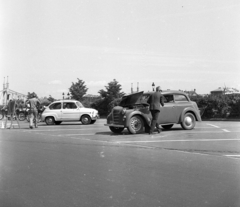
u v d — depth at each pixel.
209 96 26.75
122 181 4.74
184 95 12.73
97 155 6.94
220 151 7.40
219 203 3.74
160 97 10.96
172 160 6.30
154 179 4.84
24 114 24.77
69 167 5.73
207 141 9.20
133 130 11.30
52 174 5.22
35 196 4.09
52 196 4.08
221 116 26.00
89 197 4.01
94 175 5.12
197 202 3.78
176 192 4.17
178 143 8.80
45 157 6.73
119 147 8.14
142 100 11.90
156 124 11.39
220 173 5.18
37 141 9.60
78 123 20.84
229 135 10.73
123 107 11.77
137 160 6.33
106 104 35.22
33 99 15.69
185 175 5.06
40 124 19.61
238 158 6.50
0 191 4.32
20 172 5.39
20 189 4.41
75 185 4.55
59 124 19.45
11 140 9.91
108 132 12.70
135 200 3.87
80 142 9.27
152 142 9.07
